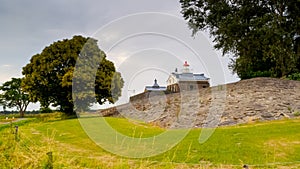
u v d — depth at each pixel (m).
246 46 21.66
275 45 19.53
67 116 18.81
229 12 22.75
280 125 10.00
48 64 20.61
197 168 6.25
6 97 39.75
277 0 21.45
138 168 6.14
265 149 7.44
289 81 16.39
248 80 16.78
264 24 20.28
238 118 11.72
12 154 6.20
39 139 8.99
